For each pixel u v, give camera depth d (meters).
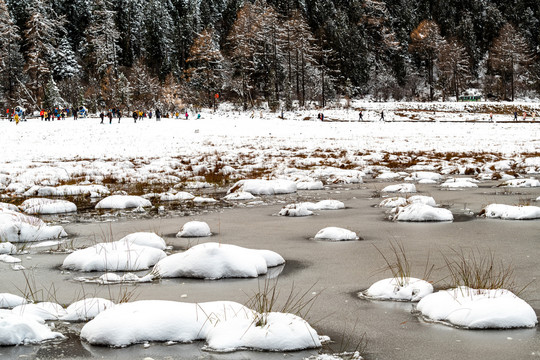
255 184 19.33
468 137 48.34
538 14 150.00
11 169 27.50
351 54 125.69
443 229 10.67
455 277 6.76
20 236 10.40
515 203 14.55
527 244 8.87
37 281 7.05
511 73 116.19
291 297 6.08
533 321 5.00
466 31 141.00
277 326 4.69
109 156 35.03
